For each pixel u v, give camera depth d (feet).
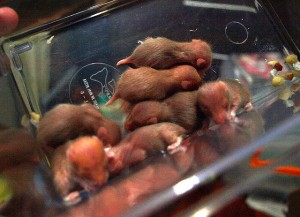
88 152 0.40
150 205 0.32
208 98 0.48
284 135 0.37
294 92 0.54
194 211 0.32
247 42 0.61
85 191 0.41
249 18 0.63
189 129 0.49
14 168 0.46
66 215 0.39
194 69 0.53
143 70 0.51
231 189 0.34
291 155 0.36
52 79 0.58
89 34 0.61
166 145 0.47
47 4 0.61
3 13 0.59
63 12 0.62
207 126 0.49
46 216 0.41
